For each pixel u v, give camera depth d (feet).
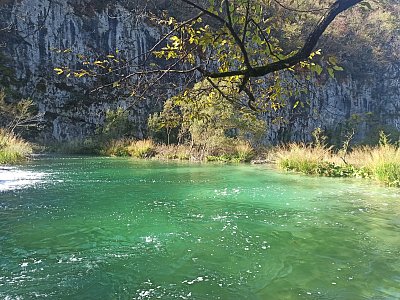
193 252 15.58
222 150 70.08
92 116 95.76
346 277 13.10
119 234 18.10
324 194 30.89
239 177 41.78
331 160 51.44
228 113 54.85
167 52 10.73
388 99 159.53
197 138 69.97
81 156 73.00
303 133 122.52
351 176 44.32
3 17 88.94
